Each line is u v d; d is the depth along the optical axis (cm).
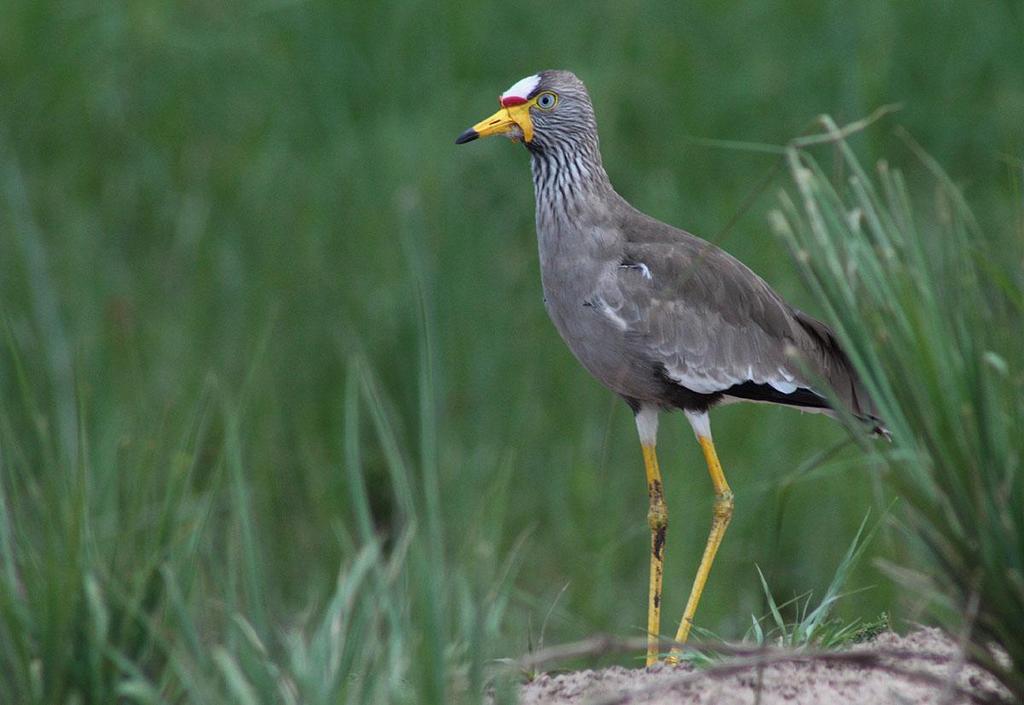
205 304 1419
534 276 1452
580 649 603
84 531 664
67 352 1318
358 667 662
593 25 1636
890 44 1653
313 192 1487
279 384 1362
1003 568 580
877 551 1163
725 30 1650
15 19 1598
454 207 1451
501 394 1370
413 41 1596
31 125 1568
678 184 1537
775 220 613
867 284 601
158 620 655
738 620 1202
